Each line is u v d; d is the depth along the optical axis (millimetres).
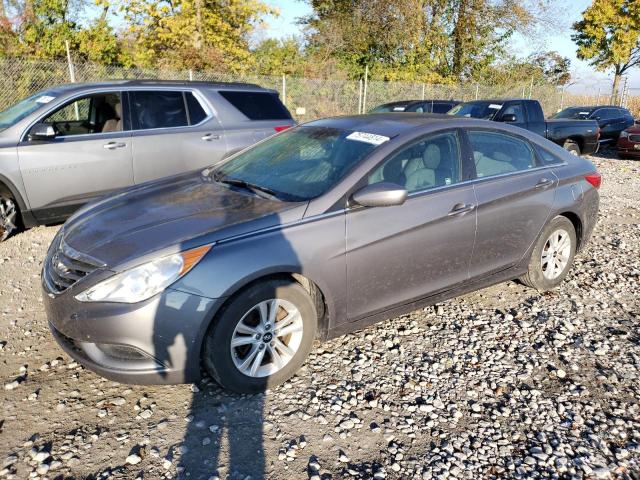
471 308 4328
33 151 5543
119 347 2795
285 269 2965
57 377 3221
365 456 2625
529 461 2623
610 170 12484
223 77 14977
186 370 2818
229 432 2756
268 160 3900
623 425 2916
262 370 3076
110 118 6188
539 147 4484
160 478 2439
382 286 3449
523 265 4352
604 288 4828
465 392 3186
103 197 3898
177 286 2734
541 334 3922
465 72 26641
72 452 2582
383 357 3529
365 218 3285
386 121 3936
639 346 3773
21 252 5379
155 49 19047
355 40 24969
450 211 3658
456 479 2496
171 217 3166
